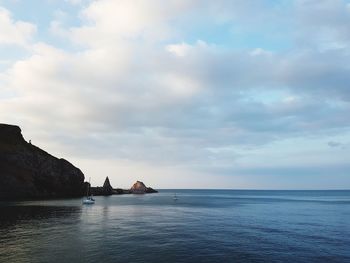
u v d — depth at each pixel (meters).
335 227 62.34
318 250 40.81
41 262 33.22
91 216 77.12
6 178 134.50
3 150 141.62
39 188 150.50
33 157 153.50
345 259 36.50
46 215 75.56
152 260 34.88
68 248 39.72
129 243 43.44
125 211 94.56
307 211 101.88
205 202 157.00
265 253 39.00
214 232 54.66
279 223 68.50
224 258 36.34
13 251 37.78
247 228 60.00
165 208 110.50
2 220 64.44
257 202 161.00
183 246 42.16
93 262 33.56
